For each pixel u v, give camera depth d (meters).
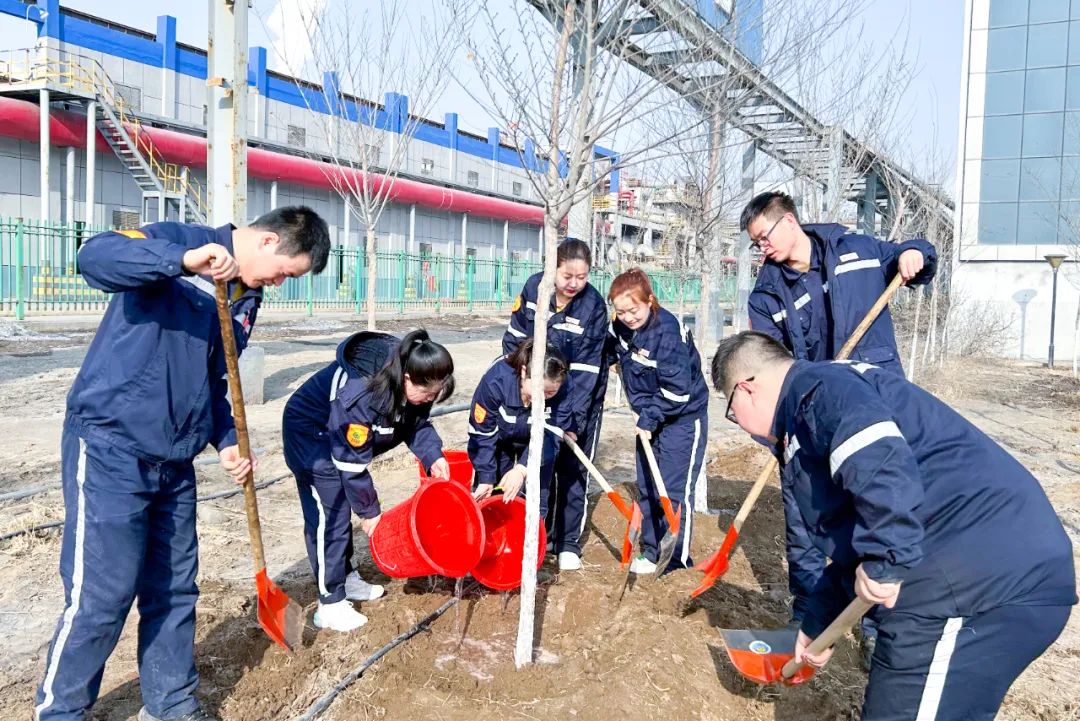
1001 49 20.45
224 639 3.51
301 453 3.56
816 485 2.32
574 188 3.19
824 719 3.14
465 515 3.91
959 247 21.12
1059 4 19.77
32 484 5.71
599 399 4.75
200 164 22.12
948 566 2.16
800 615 3.79
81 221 20.25
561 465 4.60
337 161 12.04
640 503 4.71
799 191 11.77
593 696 3.08
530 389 3.73
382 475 6.50
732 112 4.85
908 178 14.41
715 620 3.97
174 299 2.63
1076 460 8.22
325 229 2.80
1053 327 18.80
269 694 3.14
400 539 3.54
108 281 2.46
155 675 2.84
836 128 10.82
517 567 4.21
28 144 20.11
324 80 11.77
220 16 8.06
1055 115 20.11
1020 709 3.30
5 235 19.59
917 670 2.22
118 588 2.60
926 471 2.18
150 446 2.62
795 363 2.37
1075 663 3.72
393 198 27.22
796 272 3.89
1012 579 2.12
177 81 23.48
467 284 29.00
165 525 2.80
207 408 2.78
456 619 3.88
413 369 3.31
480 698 3.14
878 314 3.63
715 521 5.59
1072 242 18.16
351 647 3.49
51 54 20.19
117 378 2.56
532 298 4.70
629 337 4.38
